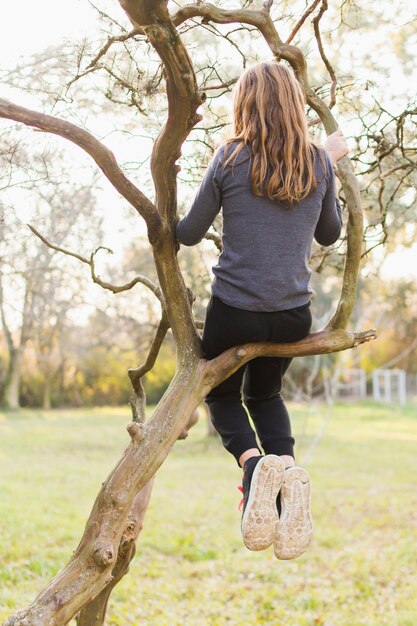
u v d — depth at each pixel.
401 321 29.97
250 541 2.37
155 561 6.92
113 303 13.30
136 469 2.23
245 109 2.34
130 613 5.17
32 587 5.57
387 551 7.34
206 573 6.62
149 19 1.94
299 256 2.33
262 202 2.28
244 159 2.27
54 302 9.21
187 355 2.41
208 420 17.66
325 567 6.83
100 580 2.14
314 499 10.43
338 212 2.52
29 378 28.98
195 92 2.10
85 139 2.20
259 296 2.28
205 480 12.14
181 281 2.45
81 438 18.34
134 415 3.14
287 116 2.30
